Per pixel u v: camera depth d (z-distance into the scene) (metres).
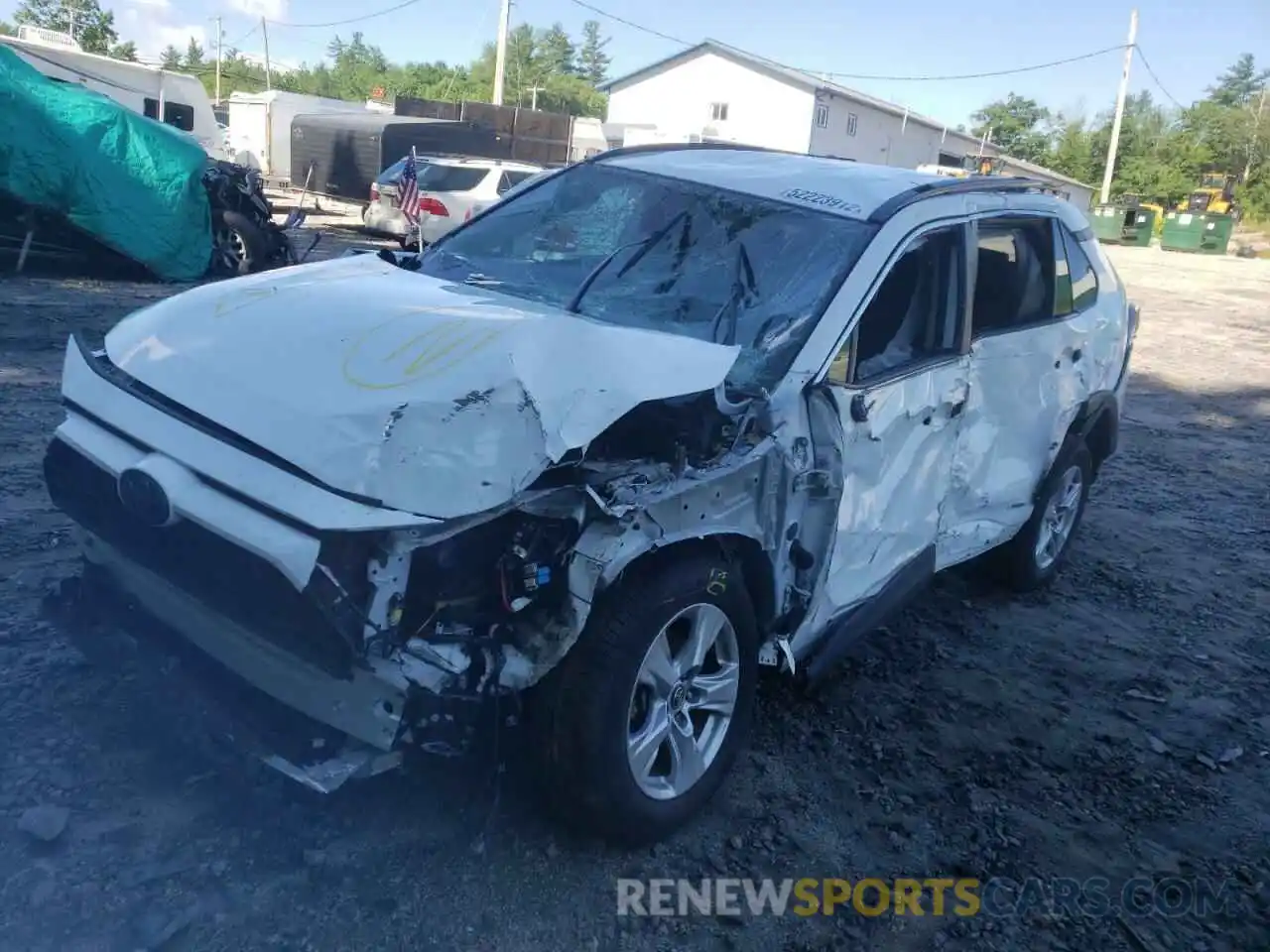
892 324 4.10
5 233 12.01
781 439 3.44
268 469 2.84
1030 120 84.19
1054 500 5.70
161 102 25.02
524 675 2.87
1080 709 4.64
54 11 65.62
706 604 3.28
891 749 4.13
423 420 2.83
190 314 3.56
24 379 7.70
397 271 4.27
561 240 4.49
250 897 2.92
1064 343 5.32
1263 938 3.32
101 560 3.49
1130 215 45.44
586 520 2.92
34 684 3.72
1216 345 16.84
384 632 2.73
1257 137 73.44
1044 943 3.21
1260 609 6.01
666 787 3.34
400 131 25.27
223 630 3.00
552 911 3.04
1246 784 4.19
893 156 53.28
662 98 50.28
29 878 2.88
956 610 5.54
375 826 3.25
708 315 3.89
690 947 3.01
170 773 3.34
